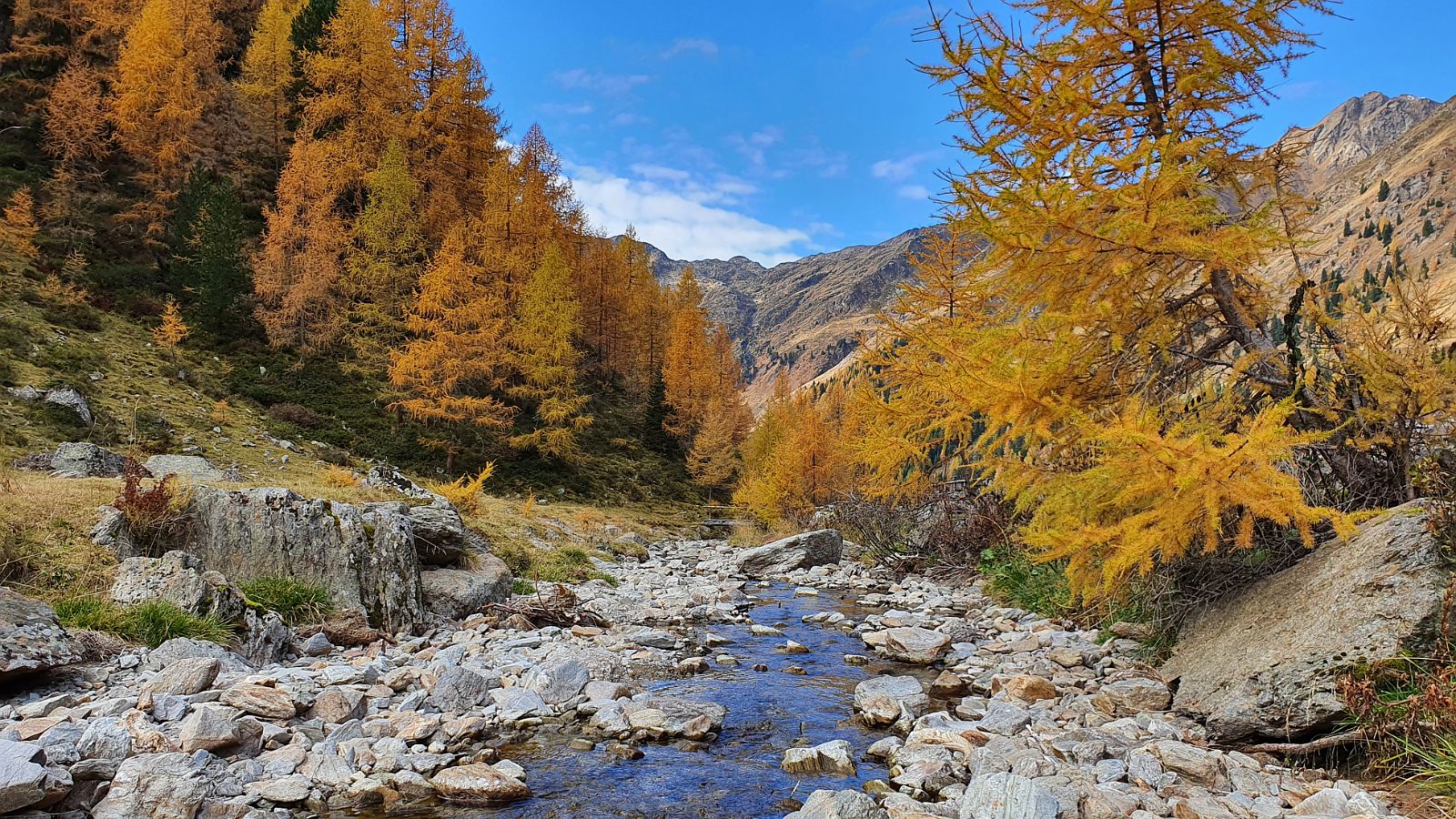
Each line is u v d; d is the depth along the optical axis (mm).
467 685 7488
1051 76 7027
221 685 7055
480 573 13383
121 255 45844
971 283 6914
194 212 48125
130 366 35281
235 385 39438
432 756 5957
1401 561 5523
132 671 7293
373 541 11320
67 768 4953
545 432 45625
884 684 7965
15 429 24562
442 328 42125
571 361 48250
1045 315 6527
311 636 9516
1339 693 5184
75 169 50281
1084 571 7293
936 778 5426
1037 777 5109
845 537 26266
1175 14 6914
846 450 15203
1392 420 6738
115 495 10641
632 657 9680
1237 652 6465
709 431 55750
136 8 60312
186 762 5129
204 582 8852
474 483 21016
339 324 47406
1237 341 7406
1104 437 5492
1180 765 5328
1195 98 6902
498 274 49969
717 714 7105
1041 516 6996
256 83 60844
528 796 5387
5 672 6305
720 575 20234
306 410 39344
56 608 7945
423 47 59688
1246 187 7195
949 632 10859
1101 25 6898
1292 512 5109
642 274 79812
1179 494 5449
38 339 33062
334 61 55562
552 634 11125
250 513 10781
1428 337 6719
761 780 5730
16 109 53188
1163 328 7164
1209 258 6125
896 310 11195
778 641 11375
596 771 5891
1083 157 6105
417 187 50875
